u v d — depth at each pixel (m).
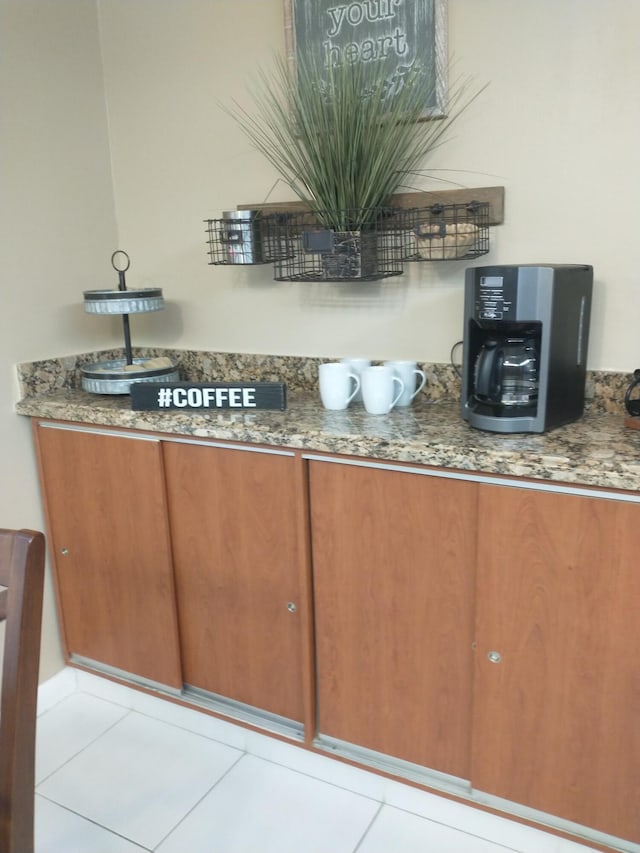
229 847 1.63
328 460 1.59
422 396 1.88
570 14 1.54
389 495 1.53
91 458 1.97
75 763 1.92
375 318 1.92
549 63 1.58
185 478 1.83
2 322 2.00
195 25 2.02
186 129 2.11
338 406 1.78
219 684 1.96
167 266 2.25
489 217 1.69
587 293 1.54
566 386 1.53
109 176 2.28
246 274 2.10
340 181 1.69
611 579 1.32
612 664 1.36
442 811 1.67
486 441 1.46
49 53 2.05
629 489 1.25
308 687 1.76
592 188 1.59
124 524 1.97
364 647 1.67
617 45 1.51
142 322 2.36
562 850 1.53
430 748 1.65
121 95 2.21
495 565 1.43
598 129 1.56
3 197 1.96
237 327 2.16
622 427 1.54
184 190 2.16
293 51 1.85
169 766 1.90
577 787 1.46
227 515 1.79
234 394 1.81
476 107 1.68
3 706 0.95
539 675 1.44
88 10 2.15
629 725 1.37
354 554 1.61
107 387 2.00
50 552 2.16
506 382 1.52
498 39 1.62
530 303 1.42
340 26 1.78
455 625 1.53
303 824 1.69
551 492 1.34
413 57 1.71
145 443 1.85
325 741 1.80
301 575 1.69
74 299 2.21
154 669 2.05
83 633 2.18
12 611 0.95
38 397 2.09
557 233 1.65
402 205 1.78
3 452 2.03
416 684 1.62
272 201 2.01
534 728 1.47
